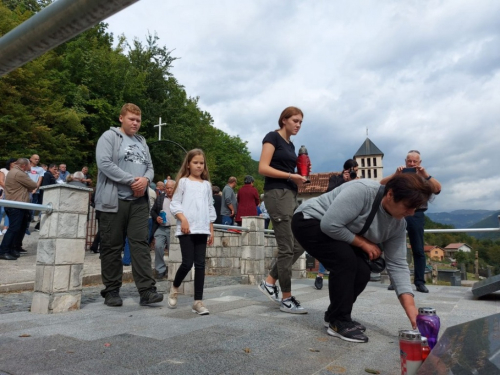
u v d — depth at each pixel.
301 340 2.91
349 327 2.97
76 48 29.02
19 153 21.31
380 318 3.86
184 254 4.05
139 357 2.40
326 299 5.17
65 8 0.52
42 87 23.98
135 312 4.02
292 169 4.31
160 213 8.00
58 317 3.71
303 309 4.02
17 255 8.48
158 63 35.47
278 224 4.11
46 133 23.03
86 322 3.46
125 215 4.44
